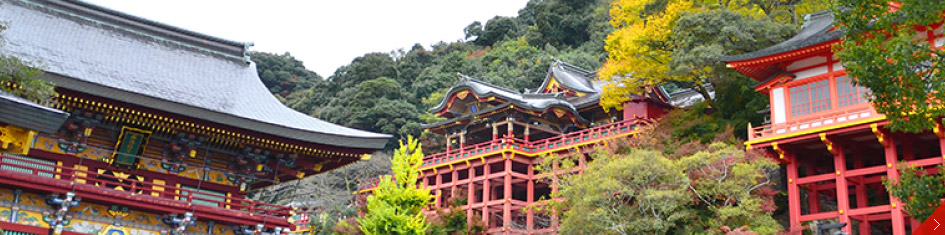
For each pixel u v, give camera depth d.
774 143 39.88
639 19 53.56
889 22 20.47
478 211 58.72
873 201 42.53
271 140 35.50
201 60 41.03
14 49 34.19
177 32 41.59
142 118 33.00
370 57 111.25
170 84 37.47
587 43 120.69
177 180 35.47
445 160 62.75
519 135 64.44
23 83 22.25
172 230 34.12
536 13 131.50
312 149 36.66
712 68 47.84
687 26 47.19
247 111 38.03
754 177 37.44
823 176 39.00
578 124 62.94
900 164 33.88
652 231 38.31
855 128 37.53
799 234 36.94
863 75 20.25
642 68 51.97
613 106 59.62
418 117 94.75
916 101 20.44
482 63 119.56
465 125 64.25
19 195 30.84
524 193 63.50
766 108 46.66
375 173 77.44
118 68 36.81
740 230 34.88
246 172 36.94
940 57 20.09
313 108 113.81
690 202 39.56
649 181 38.72
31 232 30.73
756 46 46.88
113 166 34.16
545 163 48.66
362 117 93.62
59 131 33.12
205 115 33.72
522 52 118.06
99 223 32.56
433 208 52.25
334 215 64.44
